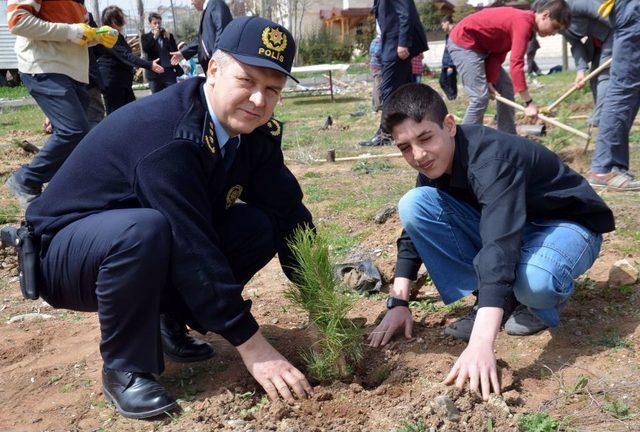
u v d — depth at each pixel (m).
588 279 3.74
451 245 3.20
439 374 2.87
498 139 2.88
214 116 2.68
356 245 4.94
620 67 5.79
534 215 3.10
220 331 2.68
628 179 5.88
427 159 2.80
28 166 5.70
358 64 28.62
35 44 5.46
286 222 3.16
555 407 2.64
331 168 7.98
